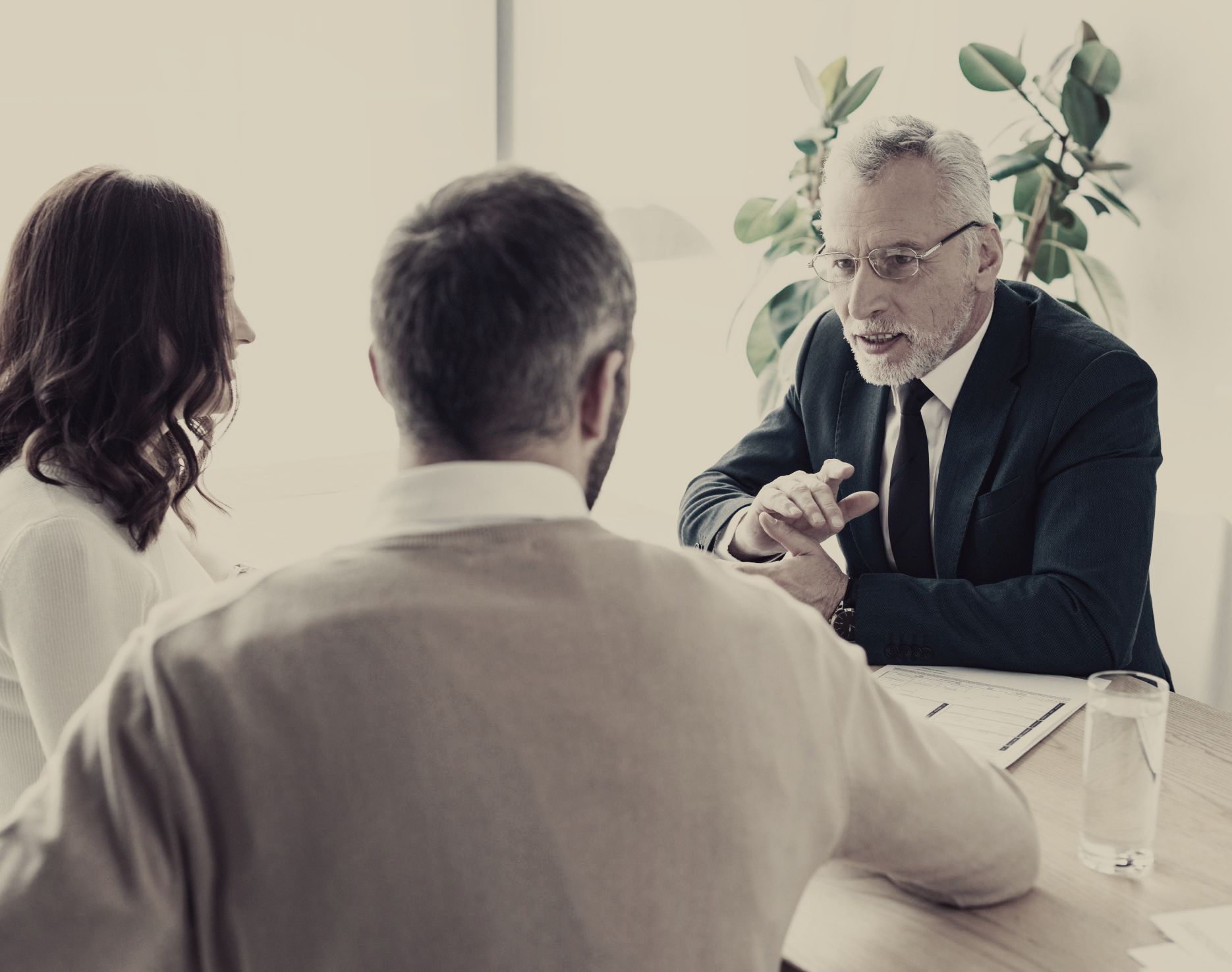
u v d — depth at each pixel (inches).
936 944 34.9
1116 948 34.6
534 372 26.8
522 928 24.2
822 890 38.1
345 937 24.1
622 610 26.5
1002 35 103.7
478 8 184.5
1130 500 61.1
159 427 47.7
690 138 149.2
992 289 67.0
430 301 26.5
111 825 23.9
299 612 25.2
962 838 33.4
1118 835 38.5
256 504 171.6
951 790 32.9
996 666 58.8
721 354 148.3
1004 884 35.9
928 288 64.0
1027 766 47.0
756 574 61.4
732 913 26.2
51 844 23.7
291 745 24.2
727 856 26.1
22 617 42.3
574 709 25.2
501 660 25.1
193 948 25.1
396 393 27.6
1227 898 37.3
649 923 25.1
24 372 46.6
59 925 23.4
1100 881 38.4
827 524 60.7
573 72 171.2
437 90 184.2
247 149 170.6
